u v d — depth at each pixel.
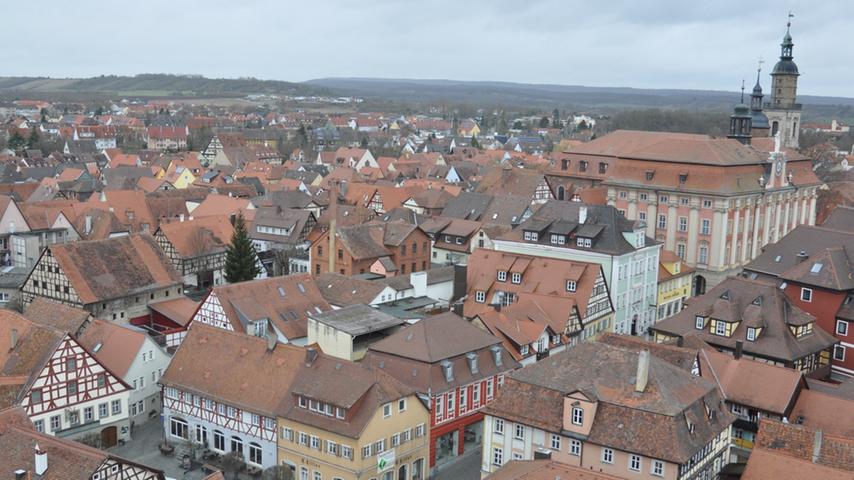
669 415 62.22
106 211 148.62
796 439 62.41
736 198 142.12
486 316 91.00
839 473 55.75
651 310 125.25
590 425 64.81
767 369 75.62
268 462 76.38
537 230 119.19
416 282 107.19
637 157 150.62
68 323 91.56
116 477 54.50
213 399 78.69
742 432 75.50
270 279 98.69
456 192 194.00
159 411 89.31
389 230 131.88
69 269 105.12
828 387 76.50
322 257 128.62
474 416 83.00
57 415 76.94
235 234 127.38
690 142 148.12
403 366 78.81
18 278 119.56
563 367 70.00
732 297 93.06
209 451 79.81
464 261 142.75
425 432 76.50
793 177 162.62
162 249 118.56
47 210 143.75
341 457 70.81
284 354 78.50
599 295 107.06
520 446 69.00
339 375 73.75
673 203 145.12
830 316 96.25
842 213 119.81
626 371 67.31
